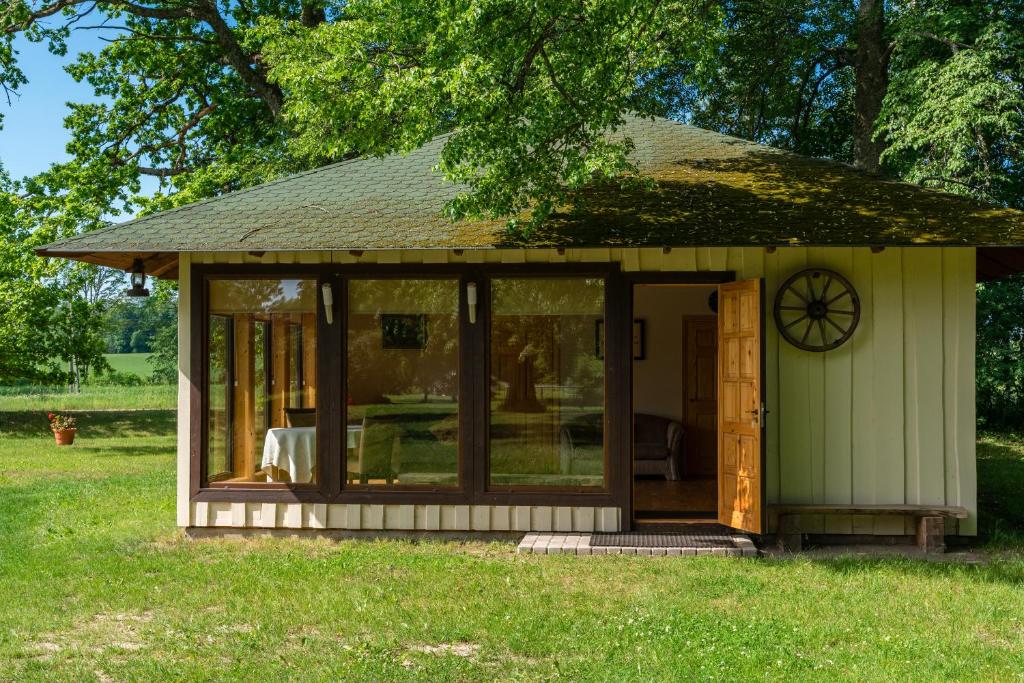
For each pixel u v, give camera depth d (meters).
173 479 15.12
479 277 9.79
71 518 11.17
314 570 8.32
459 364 9.80
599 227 9.45
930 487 9.56
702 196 10.37
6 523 10.86
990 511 12.12
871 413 9.63
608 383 9.69
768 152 12.12
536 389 9.76
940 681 5.40
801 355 9.66
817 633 6.33
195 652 6.06
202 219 10.12
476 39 8.17
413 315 9.86
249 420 9.95
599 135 9.05
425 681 5.47
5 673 5.68
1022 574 8.12
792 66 21.64
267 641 6.28
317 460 9.84
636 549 8.91
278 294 9.95
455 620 6.71
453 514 9.73
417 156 12.14
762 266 9.65
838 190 10.55
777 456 9.65
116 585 7.81
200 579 8.02
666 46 9.48
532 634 6.34
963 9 18.11
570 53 8.70
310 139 18.09
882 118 18.45
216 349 9.97
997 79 17.02
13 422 27.16
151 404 32.03
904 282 9.62
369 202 10.57
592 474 9.70
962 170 17.92
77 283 23.16
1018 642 6.20
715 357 15.07
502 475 9.73
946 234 8.99
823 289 9.64
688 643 6.11
